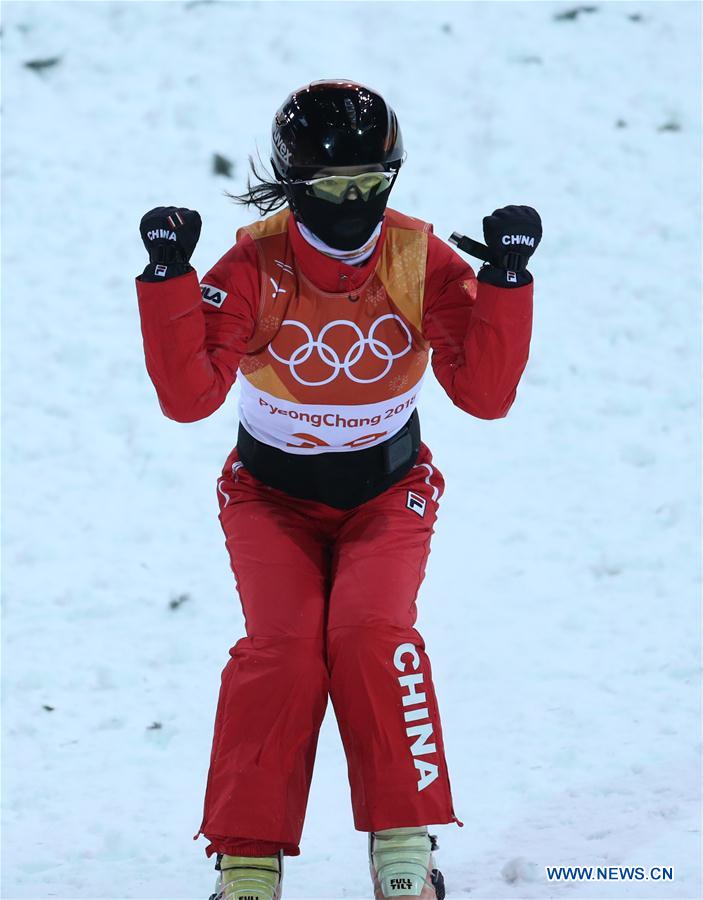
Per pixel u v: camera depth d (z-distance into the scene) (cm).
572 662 1623
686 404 2341
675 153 3192
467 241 963
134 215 2938
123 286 2727
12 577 1884
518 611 1756
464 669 1620
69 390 2400
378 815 915
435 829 1290
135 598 1833
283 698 922
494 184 3048
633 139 3222
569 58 3475
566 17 3606
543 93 3359
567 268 2784
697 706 1504
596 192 3041
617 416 2312
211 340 959
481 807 1325
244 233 982
